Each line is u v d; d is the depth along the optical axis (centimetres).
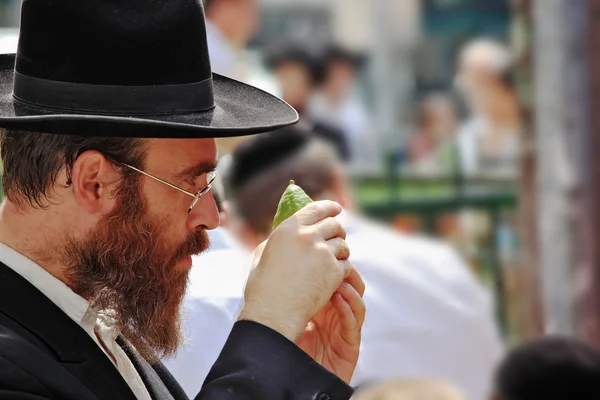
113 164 628
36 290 616
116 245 630
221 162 1145
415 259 1186
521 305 1958
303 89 2255
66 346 611
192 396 850
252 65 2472
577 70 1669
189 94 641
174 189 641
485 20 3344
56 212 626
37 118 588
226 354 595
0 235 631
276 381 587
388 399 820
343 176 1158
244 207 1122
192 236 656
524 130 1758
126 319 641
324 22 3747
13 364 580
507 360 1076
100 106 618
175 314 658
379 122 3184
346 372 670
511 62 2422
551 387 1040
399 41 3316
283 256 614
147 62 623
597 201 1684
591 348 1071
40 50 623
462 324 1191
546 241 1717
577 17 1658
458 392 829
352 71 2403
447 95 2939
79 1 617
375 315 1158
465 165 2383
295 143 1131
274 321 603
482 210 1989
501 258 1983
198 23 646
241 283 887
